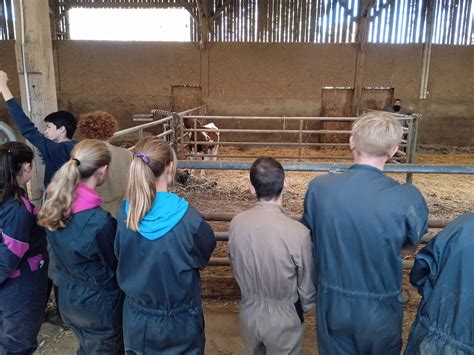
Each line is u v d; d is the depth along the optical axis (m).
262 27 9.02
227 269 2.77
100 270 1.34
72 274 1.37
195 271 1.26
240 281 1.35
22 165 1.47
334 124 9.23
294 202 4.68
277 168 1.32
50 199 1.25
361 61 8.88
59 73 9.19
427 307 1.06
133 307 1.27
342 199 1.16
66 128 1.86
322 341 1.25
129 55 9.12
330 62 9.00
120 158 1.87
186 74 9.16
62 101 9.30
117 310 1.40
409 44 8.80
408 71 8.91
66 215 1.26
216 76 9.16
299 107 9.23
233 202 4.67
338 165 2.02
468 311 0.98
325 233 1.19
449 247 1.02
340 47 8.91
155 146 1.20
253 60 9.07
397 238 1.12
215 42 9.02
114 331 1.41
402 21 8.73
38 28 2.07
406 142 6.05
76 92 9.27
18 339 1.51
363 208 1.13
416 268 1.13
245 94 9.23
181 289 1.21
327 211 1.19
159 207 1.17
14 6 2.06
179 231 1.17
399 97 9.02
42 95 2.13
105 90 9.27
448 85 8.91
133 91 9.27
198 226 1.20
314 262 1.30
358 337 1.18
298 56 9.02
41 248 1.55
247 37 9.09
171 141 5.35
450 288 1.01
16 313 1.48
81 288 1.37
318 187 1.24
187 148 6.46
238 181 5.68
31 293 1.51
